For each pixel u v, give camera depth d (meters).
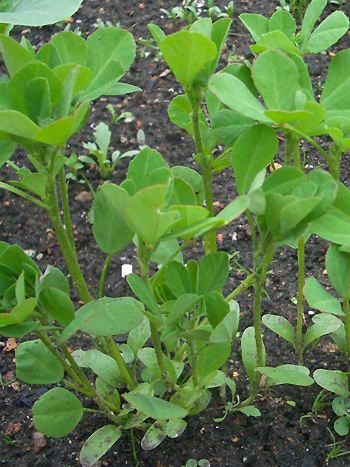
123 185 0.24
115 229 0.26
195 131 0.29
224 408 0.35
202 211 0.22
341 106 0.27
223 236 0.44
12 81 0.23
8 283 0.25
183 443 0.33
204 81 0.27
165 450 0.33
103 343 0.32
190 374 0.34
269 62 0.24
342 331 0.35
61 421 0.29
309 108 0.24
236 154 0.25
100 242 0.26
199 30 0.26
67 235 0.30
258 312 0.29
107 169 0.48
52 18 0.24
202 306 0.27
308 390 0.35
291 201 0.22
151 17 0.59
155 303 0.24
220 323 0.24
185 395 0.31
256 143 0.25
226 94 0.23
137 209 0.21
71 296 0.41
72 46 0.26
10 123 0.21
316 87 0.52
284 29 0.31
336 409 0.33
